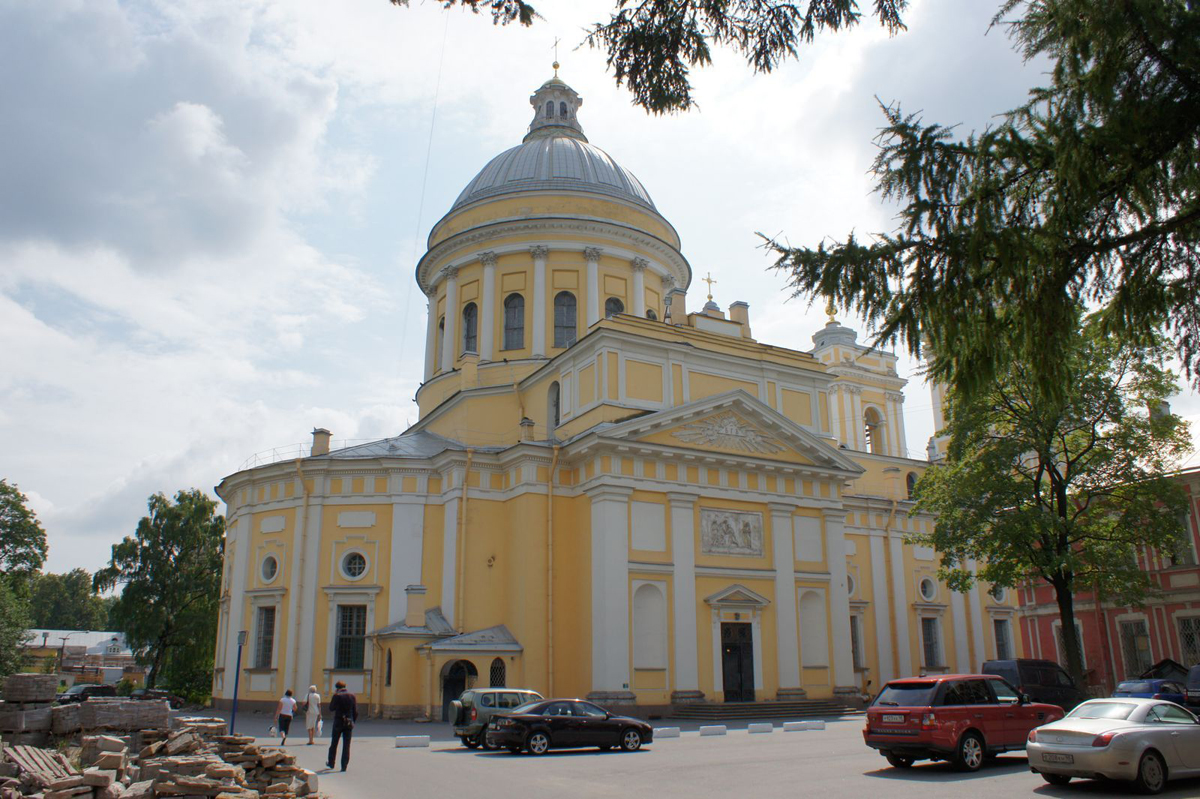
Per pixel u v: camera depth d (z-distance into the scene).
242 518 37.66
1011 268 7.68
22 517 56.09
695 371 36.69
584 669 32.50
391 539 35.19
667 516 34.19
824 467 37.66
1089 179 7.41
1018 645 48.38
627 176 49.34
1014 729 17.80
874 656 43.38
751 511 36.12
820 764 18.31
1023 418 29.38
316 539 35.44
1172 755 14.66
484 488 35.59
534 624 32.78
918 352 8.17
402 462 35.91
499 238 44.78
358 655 34.41
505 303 44.41
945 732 16.89
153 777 15.10
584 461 34.34
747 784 15.64
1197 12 6.82
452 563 34.53
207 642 54.44
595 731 22.11
